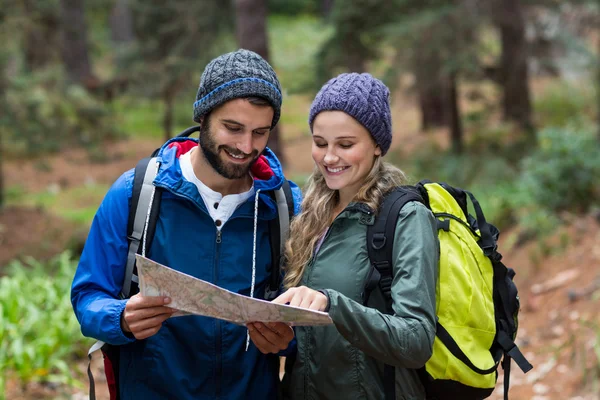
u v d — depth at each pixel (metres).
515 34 11.67
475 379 2.12
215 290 1.82
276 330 2.04
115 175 17.25
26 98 13.20
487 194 9.20
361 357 2.14
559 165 7.68
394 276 2.06
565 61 11.47
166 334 2.23
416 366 1.95
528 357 5.44
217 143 2.10
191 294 1.86
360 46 12.99
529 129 12.15
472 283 2.16
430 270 2.02
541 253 7.04
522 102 12.27
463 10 10.95
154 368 2.23
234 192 2.31
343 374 2.16
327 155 2.21
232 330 2.26
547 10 11.32
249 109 2.06
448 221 2.21
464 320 2.13
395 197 2.14
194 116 2.17
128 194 2.25
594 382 4.69
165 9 16.47
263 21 12.55
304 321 1.81
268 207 2.35
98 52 23.47
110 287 2.23
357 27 12.76
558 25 11.32
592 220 7.27
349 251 2.16
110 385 2.35
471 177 10.78
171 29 15.91
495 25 11.59
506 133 11.98
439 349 2.10
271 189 2.33
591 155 7.69
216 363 2.26
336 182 2.23
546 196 7.72
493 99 14.12
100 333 2.07
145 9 16.73
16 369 4.83
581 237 7.00
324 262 2.20
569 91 14.71
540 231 7.36
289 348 2.36
